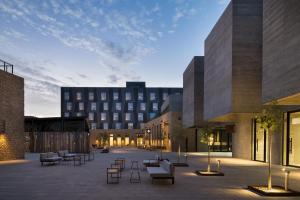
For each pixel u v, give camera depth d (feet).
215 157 103.96
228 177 49.75
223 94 86.43
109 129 281.74
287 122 70.74
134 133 280.92
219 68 91.45
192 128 156.04
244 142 95.14
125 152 144.05
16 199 32.60
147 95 309.63
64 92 305.53
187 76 150.71
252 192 36.50
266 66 61.62
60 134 134.10
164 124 177.06
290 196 34.17
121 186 40.32
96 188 38.91
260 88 78.74
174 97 171.42
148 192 36.09
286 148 71.26
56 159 72.90
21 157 94.68
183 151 157.17
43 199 32.50
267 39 61.31
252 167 67.00
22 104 96.37
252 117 90.07
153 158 96.58
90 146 139.54
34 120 139.64
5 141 85.97
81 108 304.30
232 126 104.17
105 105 306.14
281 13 55.06
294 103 61.67
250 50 79.10
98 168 64.08
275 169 62.64
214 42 98.32
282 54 54.60
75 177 49.60
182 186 40.40
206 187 39.75
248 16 79.56
